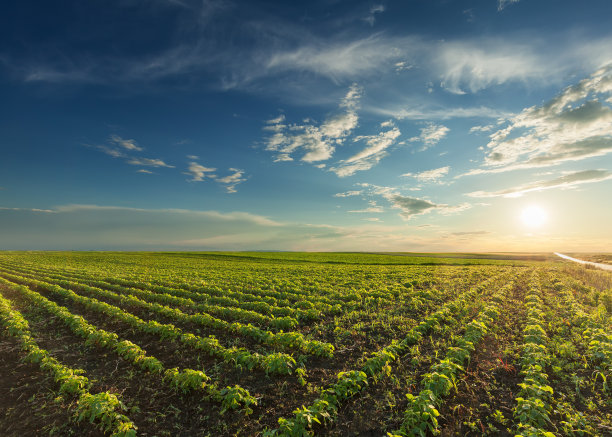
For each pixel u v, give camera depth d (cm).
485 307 1691
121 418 752
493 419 767
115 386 955
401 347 1174
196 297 2256
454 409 788
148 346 1281
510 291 2372
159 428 772
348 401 859
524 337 1256
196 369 1070
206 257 7781
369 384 946
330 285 2808
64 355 1181
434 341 1292
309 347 1192
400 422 758
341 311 1819
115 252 10106
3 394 905
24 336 1250
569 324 1437
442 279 3145
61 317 1561
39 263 5409
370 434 729
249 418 806
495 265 5747
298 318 1675
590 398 841
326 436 727
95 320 1673
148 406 859
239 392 855
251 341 1345
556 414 777
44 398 884
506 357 1116
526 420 727
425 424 700
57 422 782
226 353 1115
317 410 757
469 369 1037
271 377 1010
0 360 1124
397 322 1568
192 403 870
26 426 770
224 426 767
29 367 1071
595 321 1431
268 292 2380
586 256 9200
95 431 754
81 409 802
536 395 812
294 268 4759
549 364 1022
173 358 1164
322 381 984
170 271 4175
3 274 3503
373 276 3547
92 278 3180
